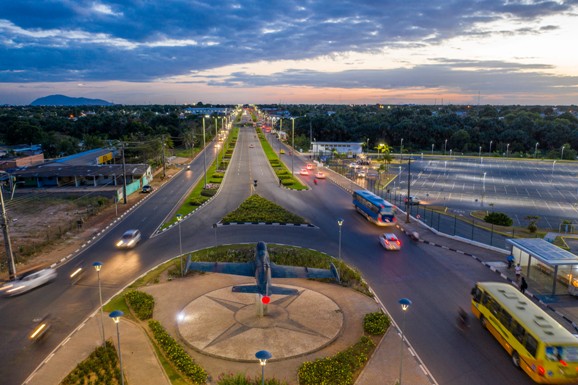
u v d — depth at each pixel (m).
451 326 29.41
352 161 130.88
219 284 36.34
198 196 73.50
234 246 46.81
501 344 26.56
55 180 84.44
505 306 26.25
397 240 47.22
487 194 87.06
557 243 54.53
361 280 37.12
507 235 56.72
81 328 28.81
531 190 92.06
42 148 130.25
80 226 54.66
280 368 24.30
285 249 45.28
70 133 172.75
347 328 29.00
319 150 143.38
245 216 58.22
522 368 23.86
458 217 66.75
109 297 34.00
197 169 106.69
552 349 21.95
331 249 46.75
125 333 28.16
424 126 188.12
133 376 23.48
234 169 105.00
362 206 61.59
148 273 38.91
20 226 55.88
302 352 25.78
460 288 36.25
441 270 40.56
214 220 58.59
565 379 21.91
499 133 182.50
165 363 24.75
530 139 174.75
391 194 83.81
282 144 169.62
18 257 43.34
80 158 103.00
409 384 22.78
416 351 26.16
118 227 55.00
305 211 64.38
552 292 34.94
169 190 80.62
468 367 24.52
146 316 30.14
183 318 30.05
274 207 63.62
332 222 58.44
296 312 31.00
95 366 24.23
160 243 48.34
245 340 27.08
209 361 25.02
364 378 23.33
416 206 74.00
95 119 191.00
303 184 86.81
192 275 38.34
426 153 166.88
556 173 115.81
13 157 106.50
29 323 29.70
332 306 32.00
